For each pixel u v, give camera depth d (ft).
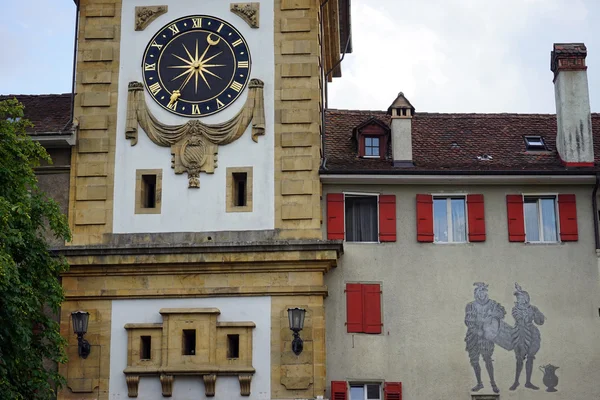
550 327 115.75
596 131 131.54
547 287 116.78
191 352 112.57
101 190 116.57
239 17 120.78
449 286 116.57
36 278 104.12
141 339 112.37
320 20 125.29
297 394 109.81
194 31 120.67
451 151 125.29
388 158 122.93
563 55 125.18
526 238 118.83
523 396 114.01
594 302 116.57
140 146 117.60
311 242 112.16
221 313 112.37
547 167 121.70
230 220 115.03
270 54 119.34
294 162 116.06
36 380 102.06
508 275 117.08
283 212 114.83
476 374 114.32
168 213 115.65
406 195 119.24
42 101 128.67
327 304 115.75
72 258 113.39
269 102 117.91
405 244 117.60
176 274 113.50
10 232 97.91
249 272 112.88
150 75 119.55
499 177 118.11
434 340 115.03
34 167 116.88
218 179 116.16
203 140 117.08
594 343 115.44
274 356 110.83
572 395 114.11
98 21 121.49
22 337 98.37
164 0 121.80
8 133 103.50
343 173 116.78
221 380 110.63
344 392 113.19
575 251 117.91
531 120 131.44
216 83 118.93
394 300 116.06
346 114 130.82
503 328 115.55
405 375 114.11
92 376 111.65
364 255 117.19
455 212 119.75
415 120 130.52
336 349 114.62
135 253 112.98
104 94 119.34
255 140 116.67
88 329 112.88
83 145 118.01
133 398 110.93
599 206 119.34
